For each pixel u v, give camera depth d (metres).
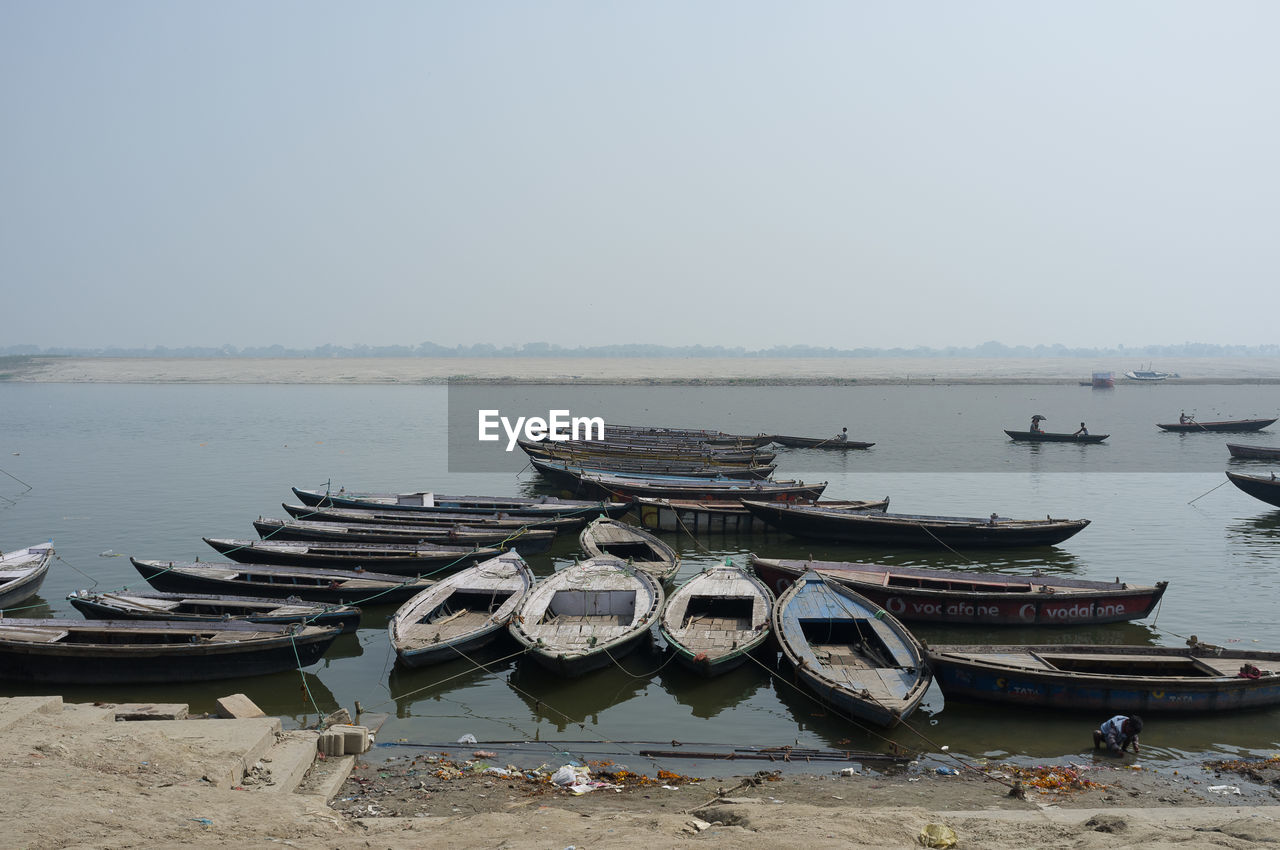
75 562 33.66
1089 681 19.08
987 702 19.83
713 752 17.61
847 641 24.08
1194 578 31.70
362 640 25.44
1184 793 15.49
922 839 12.29
